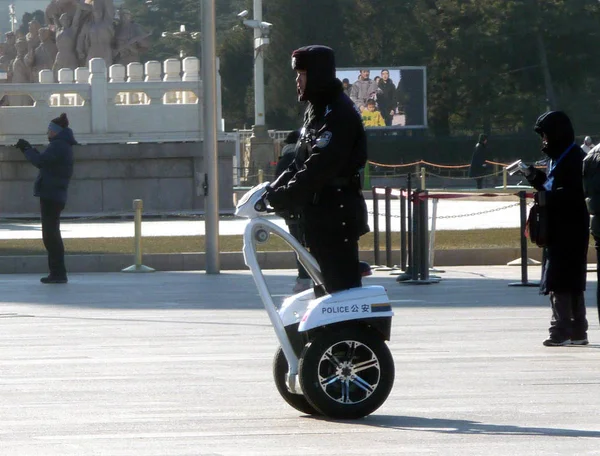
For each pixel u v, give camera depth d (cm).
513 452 1852
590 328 3400
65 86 9806
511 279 5050
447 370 2669
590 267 5591
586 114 18725
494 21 18650
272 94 19812
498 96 18875
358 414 2088
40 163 4894
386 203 5538
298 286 4419
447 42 18825
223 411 2208
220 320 3669
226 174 9669
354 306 2053
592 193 2802
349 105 2053
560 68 18875
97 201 9462
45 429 2048
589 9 18650
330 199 2058
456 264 5866
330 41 19200
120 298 4375
